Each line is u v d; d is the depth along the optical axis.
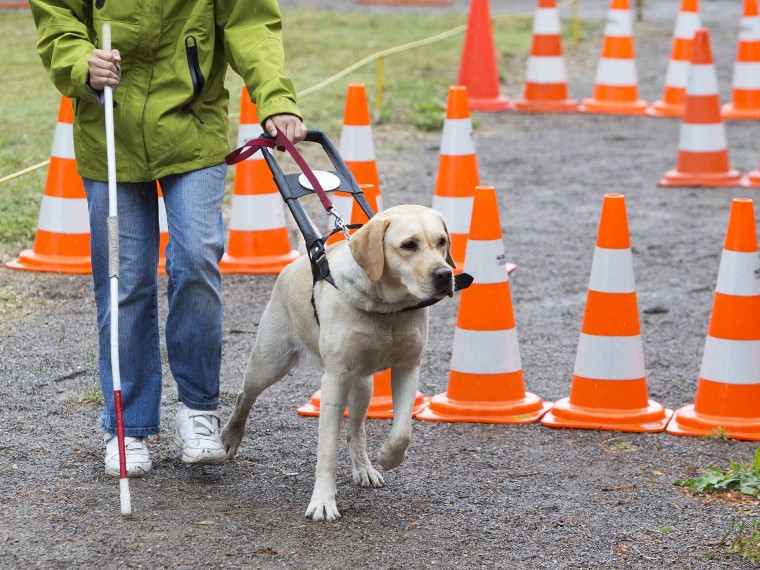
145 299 7.60
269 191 13.16
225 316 11.66
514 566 6.51
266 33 7.52
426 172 17.97
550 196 17.11
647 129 21.75
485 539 6.88
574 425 8.99
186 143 7.35
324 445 7.11
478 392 9.23
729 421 8.88
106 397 7.67
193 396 7.72
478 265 9.20
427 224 6.76
